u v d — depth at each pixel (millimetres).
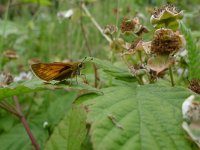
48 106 114
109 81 74
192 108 53
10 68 145
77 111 57
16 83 72
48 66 64
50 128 102
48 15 216
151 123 53
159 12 75
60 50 180
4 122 110
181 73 86
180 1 155
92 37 171
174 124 53
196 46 73
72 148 58
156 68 69
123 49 82
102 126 51
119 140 49
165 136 51
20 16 265
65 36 181
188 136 51
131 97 59
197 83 66
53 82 65
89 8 199
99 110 54
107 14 190
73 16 139
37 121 108
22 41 187
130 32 81
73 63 65
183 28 74
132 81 69
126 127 51
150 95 59
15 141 104
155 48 69
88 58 69
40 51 185
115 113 54
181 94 59
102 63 70
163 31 69
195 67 72
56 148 59
